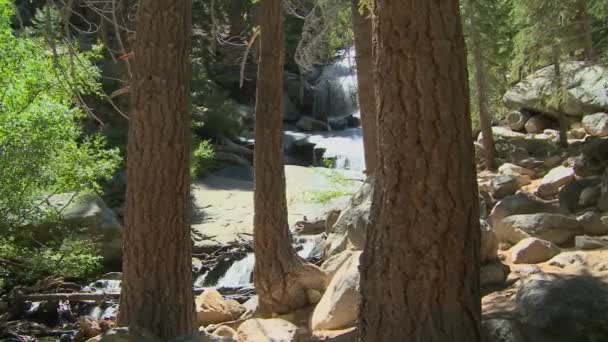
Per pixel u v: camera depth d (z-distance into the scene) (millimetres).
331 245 9766
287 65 29453
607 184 7684
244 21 25750
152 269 5570
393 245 3332
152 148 5555
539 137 15047
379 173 3422
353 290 6551
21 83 10070
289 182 18156
